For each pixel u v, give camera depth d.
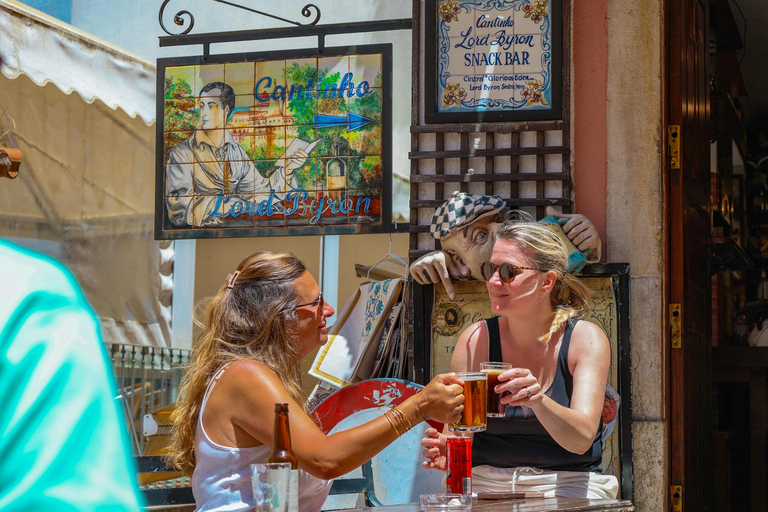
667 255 4.18
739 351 6.62
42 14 5.06
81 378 0.56
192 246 7.04
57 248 6.38
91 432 0.56
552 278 3.15
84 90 5.31
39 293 0.59
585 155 4.21
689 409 4.28
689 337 4.36
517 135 4.20
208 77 4.55
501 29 4.23
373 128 4.39
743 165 9.98
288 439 1.92
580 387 3.01
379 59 4.40
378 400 3.67
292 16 6.20
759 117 10.48
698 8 4.94
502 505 2.50
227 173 4.51
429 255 4.00
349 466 2.31
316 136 4.43
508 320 3.30
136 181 6.92
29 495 0.53
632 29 4.22
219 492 2.36
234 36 4.52
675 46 4.29
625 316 3.85
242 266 2.63
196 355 2.58
